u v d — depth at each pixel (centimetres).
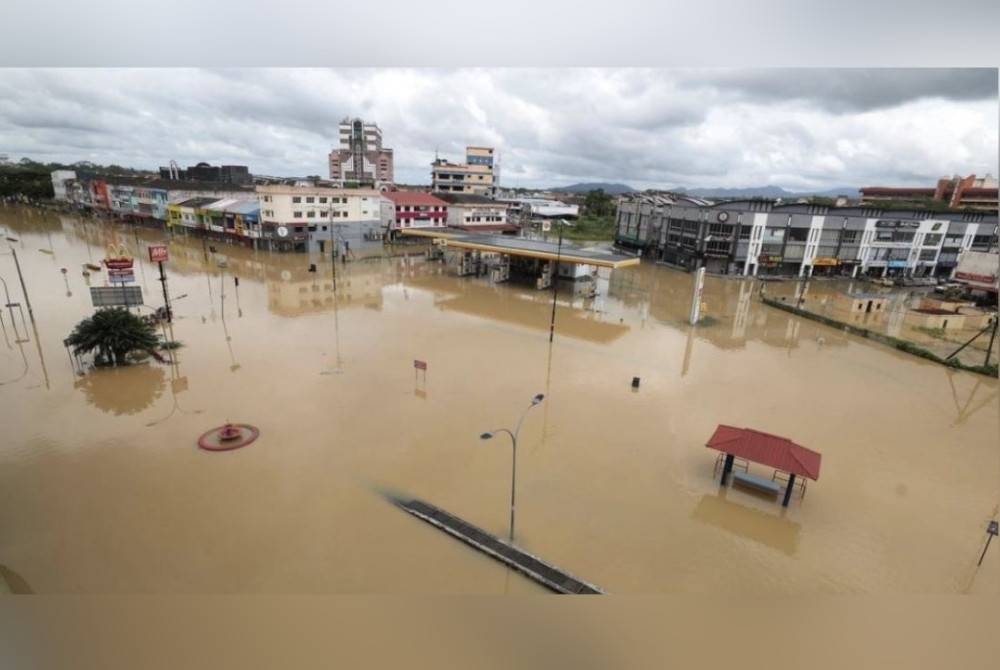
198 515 1155
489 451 1460
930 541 1175
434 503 1216
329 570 992
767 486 1298
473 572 1001
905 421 1803
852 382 2152
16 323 2455
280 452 1421
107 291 2428
